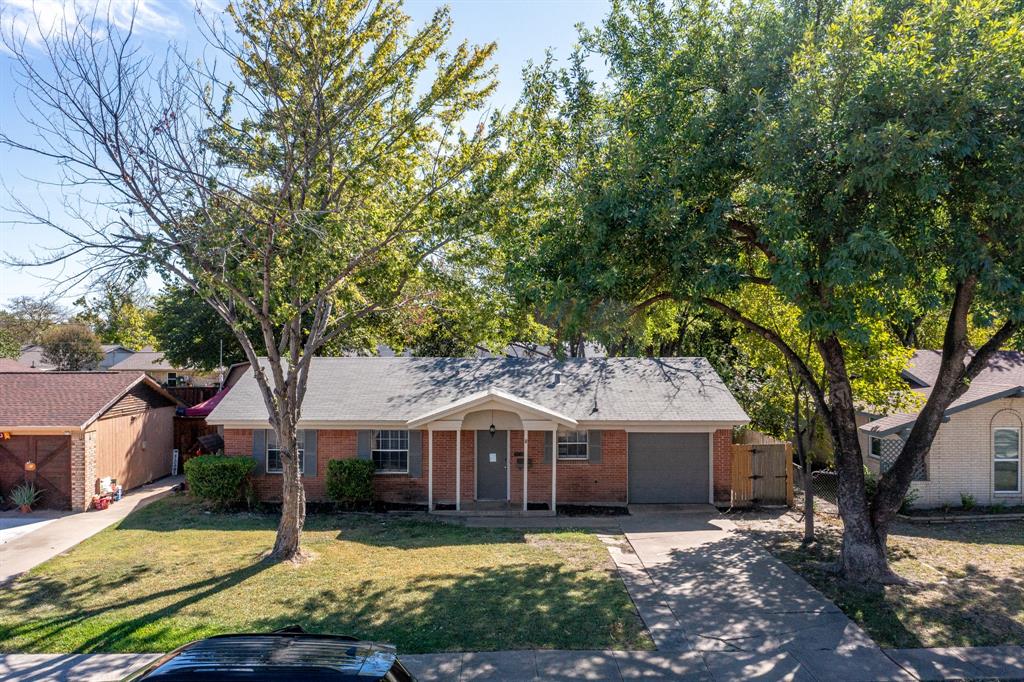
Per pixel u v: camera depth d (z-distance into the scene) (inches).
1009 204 363.6
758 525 661.9
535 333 692.1
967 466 708.0
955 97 367.9
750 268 545.6
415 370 862.5
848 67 392.2
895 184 389.1
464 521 681.6
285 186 460.1
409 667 335.0
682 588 457.7
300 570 496.4
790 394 631.2
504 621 396.8
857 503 476.4
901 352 599.8
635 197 441.7
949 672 329.4
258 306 529.3
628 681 320.8
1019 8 419.5
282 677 193.0
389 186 555.8
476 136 535.2
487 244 548.4
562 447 770.8
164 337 1332.4
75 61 421.7
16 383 818.2
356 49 488.1
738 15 492.1
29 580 479.5
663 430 754.2
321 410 760.3
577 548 567.5
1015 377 762.2
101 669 331.9
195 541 589.0
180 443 1050.7
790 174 401.7
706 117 453.1
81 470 729.0
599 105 569.6
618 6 569.3
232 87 486.9
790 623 393.1
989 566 501.0
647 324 605.3
